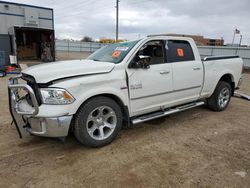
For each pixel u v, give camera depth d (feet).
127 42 13.23
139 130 13.30
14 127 13.30
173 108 14.29
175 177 8.50
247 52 60.34
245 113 17.29
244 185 8.07
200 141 11.87
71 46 142.72
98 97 10.46
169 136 12.47
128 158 9.91
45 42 63.52
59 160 9.64
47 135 9.40
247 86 32.55
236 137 12.50
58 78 9.36
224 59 17.15
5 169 8.86
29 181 8.13
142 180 8.28
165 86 12.95
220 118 15.88
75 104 9.50
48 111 9.08
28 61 59.67
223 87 17.01
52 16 65.51
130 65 11.44
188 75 14.16
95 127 10.66
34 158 9.79
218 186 7.98
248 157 10.18
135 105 11.87
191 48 14.87
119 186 7.91
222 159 9.95
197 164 9.48
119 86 10.92
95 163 9.45
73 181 8.17
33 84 9.80
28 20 60.34
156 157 10.04
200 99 16.37
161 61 13.08
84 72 10.00
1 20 55.67
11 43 47.14
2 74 36.24
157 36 13.08
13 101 10.04
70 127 10.41
